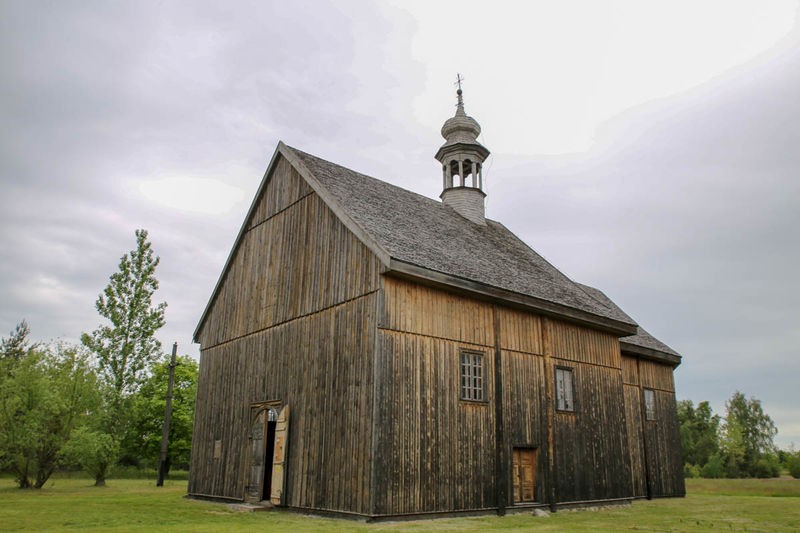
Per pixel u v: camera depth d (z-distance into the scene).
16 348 43.47
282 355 16.50
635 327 20.92
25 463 23.66
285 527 11.34
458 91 25.25
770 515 16.08
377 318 13.28
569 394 18.23
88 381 25.70
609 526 12.89
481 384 15.31
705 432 68.94
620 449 19.47
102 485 27.22
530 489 16.05
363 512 12.29
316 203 16.67
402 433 13.00
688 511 17.33
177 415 39.06
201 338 21.52
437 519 13.17
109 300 30.61
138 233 31.97
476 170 24.39
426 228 17.75
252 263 19.36
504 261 19.28
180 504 16.92
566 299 18.92
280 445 15.30
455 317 15.06
